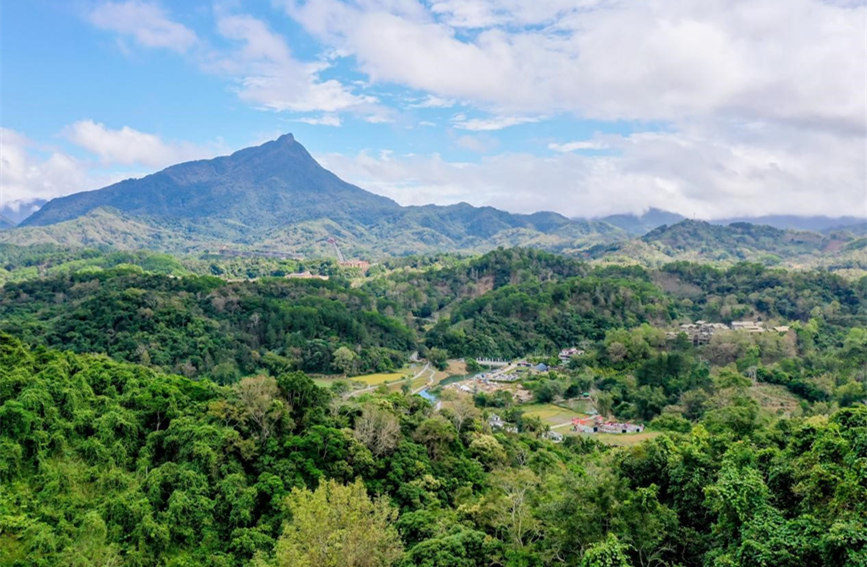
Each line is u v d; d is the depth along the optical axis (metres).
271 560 43.50
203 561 47.75
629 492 37.91
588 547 34.72
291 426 63.19
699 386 132.88
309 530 37.19
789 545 28.88
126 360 132.25
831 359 150.62
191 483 53.19
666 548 36.22
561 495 39.19
